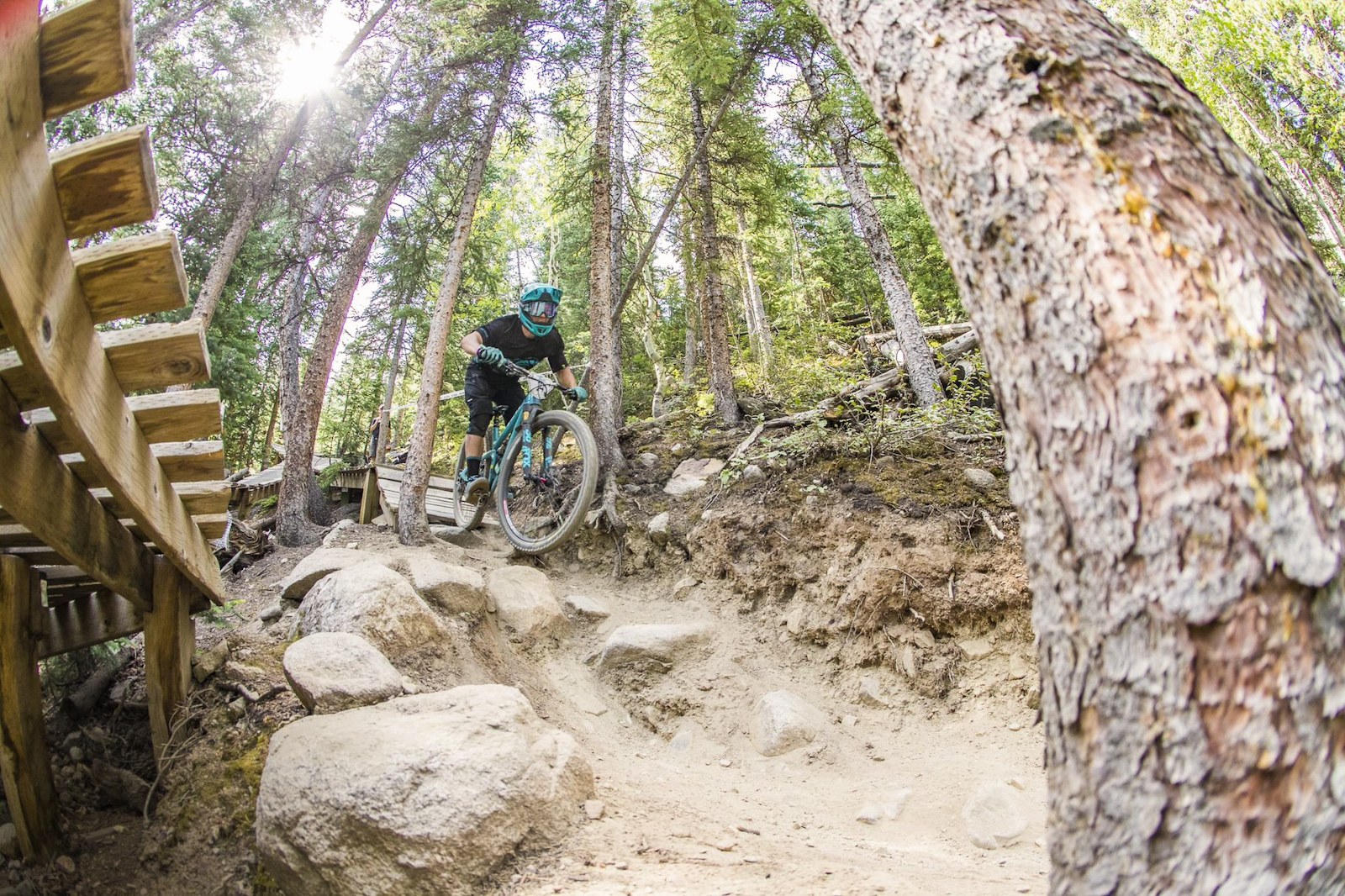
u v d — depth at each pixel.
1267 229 1.24
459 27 8.84
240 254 11.97
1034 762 4.36
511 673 5.25
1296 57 14.09
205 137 10.01
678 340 20.64
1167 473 1.12
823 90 9.67
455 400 22.23
